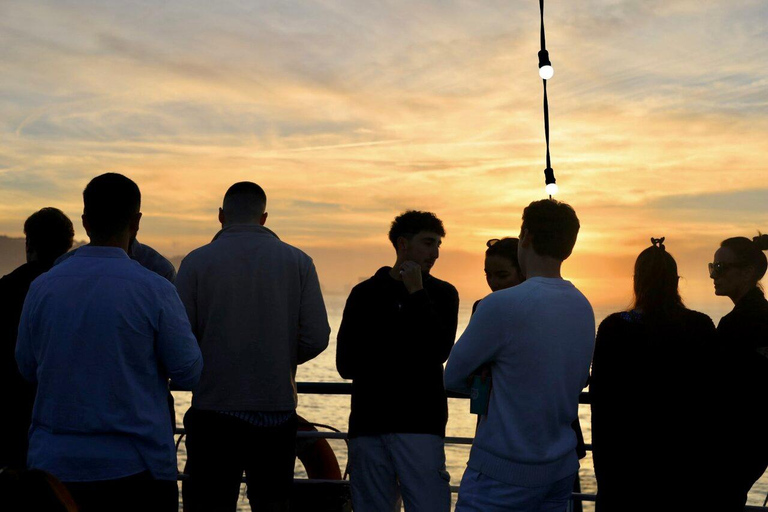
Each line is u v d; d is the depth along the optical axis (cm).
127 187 231
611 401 230
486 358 221
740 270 272
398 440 271
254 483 288
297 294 287
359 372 279
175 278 284
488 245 295
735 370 250
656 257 234
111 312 219
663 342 226
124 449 219
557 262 230
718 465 232
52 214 290
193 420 281
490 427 222
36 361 227
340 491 327
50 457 214
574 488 299
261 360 279
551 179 296
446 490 276
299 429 383
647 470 225
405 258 281
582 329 224
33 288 227
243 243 283
